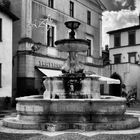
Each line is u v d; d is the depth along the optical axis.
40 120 11.60
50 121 11.45
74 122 11.24
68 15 34.00
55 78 13.60
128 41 47.78
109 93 40.94
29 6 27.53
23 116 12.05
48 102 11.52
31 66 26.77
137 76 41.31
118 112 11.59
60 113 11.35
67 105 11.27
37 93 26.69
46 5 30.19
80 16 36.59
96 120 11.38
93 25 39.88
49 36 30.69
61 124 10.82
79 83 13.49
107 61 50.50
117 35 49.59
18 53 26.88
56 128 10.61
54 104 11.40
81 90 13.50
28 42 26.73
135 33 46.69
